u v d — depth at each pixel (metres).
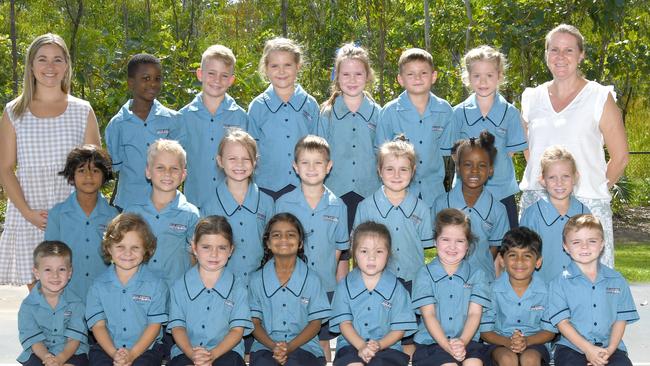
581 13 14.37
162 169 5.93
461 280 5.84
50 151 6.31
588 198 6.27
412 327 5.75
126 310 5.67
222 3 20.33
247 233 6.14
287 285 5.82
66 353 5.62
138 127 6.67
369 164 6.77
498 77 6.70
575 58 6.25
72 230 6.07
